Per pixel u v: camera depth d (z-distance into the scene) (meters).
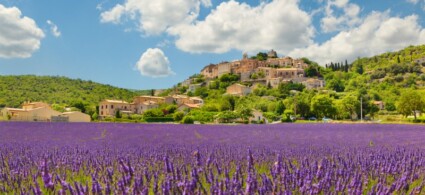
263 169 7.64
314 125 43.16
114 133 23.95
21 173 6.74
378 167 7.46
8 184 6.11
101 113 116.00
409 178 6.45
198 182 5.00
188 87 177.38
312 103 82.88
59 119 66.94
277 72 166.75
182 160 8.42
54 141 15.84
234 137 20.11
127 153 9.85
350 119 85.69
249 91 140.75
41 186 5.83
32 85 145.00
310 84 151.38
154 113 82.25
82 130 27.50
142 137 19.81
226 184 4.94
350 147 12.99
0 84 137.50
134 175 5.29
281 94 125.56
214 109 91.06
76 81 165.00
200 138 19.05
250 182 4.68
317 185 5.18
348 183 5.77
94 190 4.86
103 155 9.30
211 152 9.82
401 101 69.31
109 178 5.71
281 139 18.23
